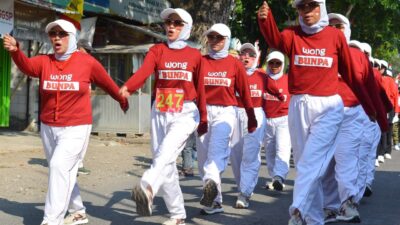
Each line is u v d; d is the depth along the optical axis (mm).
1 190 8219
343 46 5410
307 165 5281
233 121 6898
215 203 7020
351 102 6680
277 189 8812
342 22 6617
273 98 8836
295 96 5484
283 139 8789
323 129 5332
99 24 16625
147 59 5867
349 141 6656
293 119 5516
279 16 19125
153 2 18844
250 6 19266
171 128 5852
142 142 15102
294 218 5250
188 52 5980
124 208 7293
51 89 5816
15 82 15766
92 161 11422
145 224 6441
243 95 6973
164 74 5938
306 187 5230
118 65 16281
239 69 6898
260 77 8102
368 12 25953
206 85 6852
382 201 8234
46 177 9414
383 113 6539
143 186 5371
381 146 13391
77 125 5852
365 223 6734
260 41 19531
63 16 13789
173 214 6039
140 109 16016
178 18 5930
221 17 13969
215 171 6562
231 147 7578
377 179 10555
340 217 6746
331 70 5379
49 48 15516
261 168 11789
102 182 9227
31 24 13023
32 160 11016
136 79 5723
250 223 6602
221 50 6910
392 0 23656
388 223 6762
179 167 11234
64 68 5836
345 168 6641
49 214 5668
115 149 13477
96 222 6488
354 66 5555
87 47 15094
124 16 17078
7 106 15320
